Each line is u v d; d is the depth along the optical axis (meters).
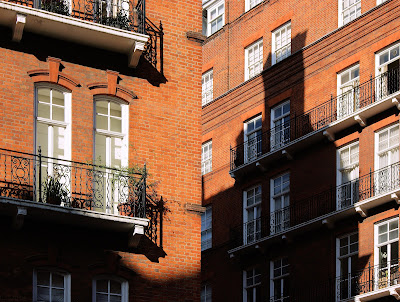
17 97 32.00
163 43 34.94
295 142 49.97
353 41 49.12
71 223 31.66
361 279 45.91
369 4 49.03
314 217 48.91
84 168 32.28
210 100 58.16
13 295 30.64
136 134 33.69
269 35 54.66
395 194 44.88
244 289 52.25
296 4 53.25
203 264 55.16
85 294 31.64
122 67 34.00
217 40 58.56
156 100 34.31
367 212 46.34
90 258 32.00
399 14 47.16
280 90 52.72
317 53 50.91
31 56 32.56
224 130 56.12
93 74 33.44
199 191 34.22
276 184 51.84
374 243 45.84
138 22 34.38
